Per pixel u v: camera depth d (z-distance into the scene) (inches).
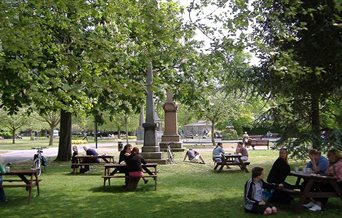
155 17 368.5
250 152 1234.6
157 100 1266.0
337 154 392.5
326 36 425.4
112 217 365.7
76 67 366.3
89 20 635.5
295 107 533.0
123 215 373.4
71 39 435.5
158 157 885.2
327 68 446.6
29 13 400.8
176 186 549.0
